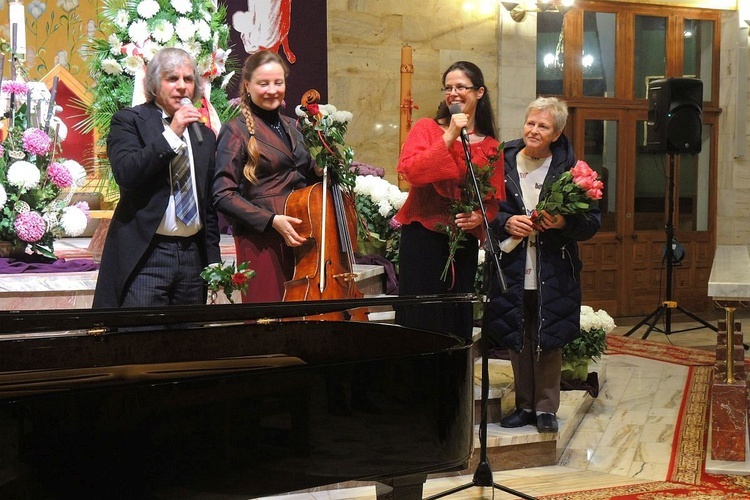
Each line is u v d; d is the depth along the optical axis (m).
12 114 4.84
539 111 4.34
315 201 3.57
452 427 2.91
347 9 9.02
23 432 2.21
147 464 2.39
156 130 3.37
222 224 6.48
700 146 8.40
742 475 4.38
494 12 9.56
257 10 8.37
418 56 9.34
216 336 3.31
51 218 4.75
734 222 10.59
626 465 4.59
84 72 7.13
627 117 10.26
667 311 8.86
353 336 3.52
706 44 10.57
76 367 3.08
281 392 2.60
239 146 3.56
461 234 3.70
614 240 10.30
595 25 10.16
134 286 3.39
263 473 2.57
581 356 5.74
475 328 5.42
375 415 2.76
